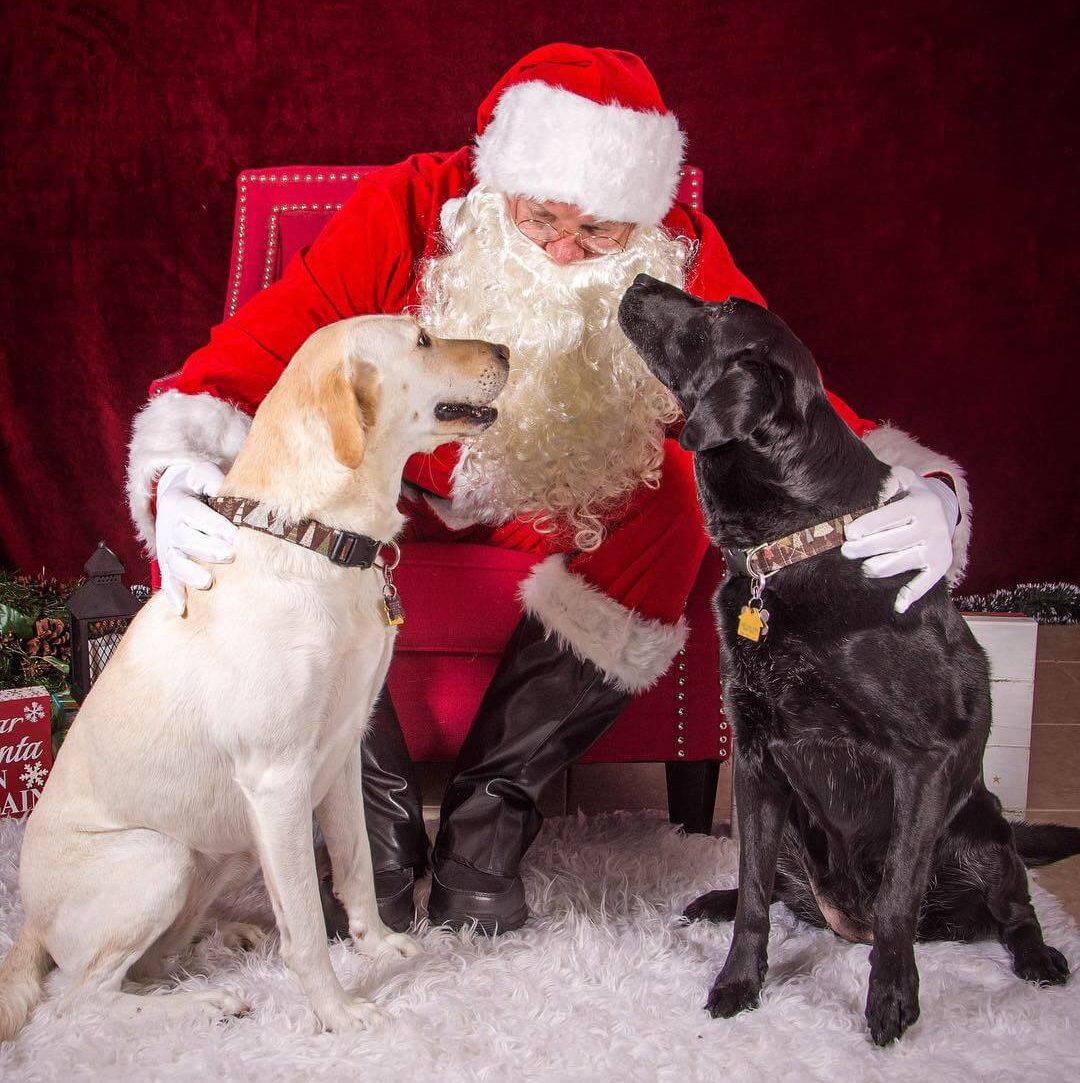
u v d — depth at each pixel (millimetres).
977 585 4535
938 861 1912
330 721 1741
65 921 1769
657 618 2160
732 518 1768
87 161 4133
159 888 1761
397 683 2352
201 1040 1679
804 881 2064
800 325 4262
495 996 1811
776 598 1738
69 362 4285
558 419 2252
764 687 1779
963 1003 1819
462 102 4070
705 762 2529
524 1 3980
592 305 2266
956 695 1757
